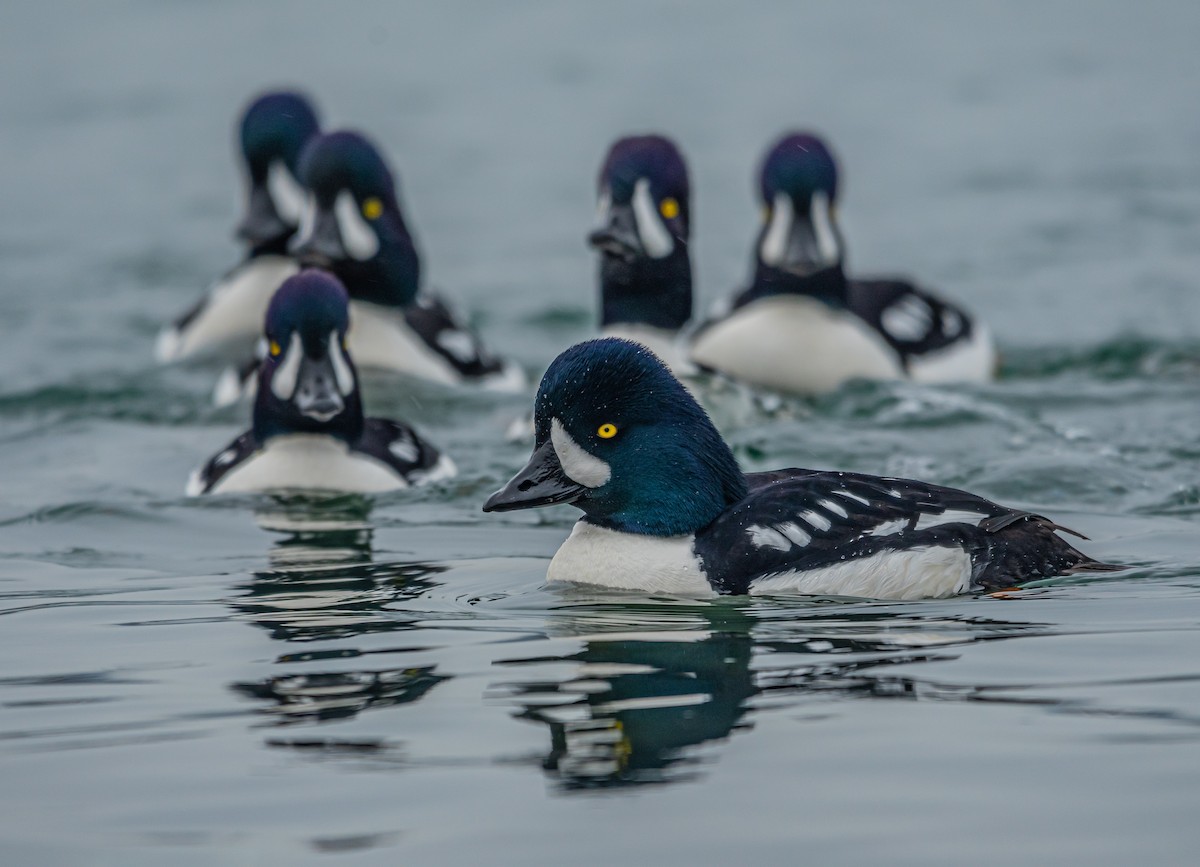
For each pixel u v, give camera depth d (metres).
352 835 6.31
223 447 15.09
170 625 9.30
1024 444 14.51
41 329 21.41
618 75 35.91
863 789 6.62
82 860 6.17
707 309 22.45
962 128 32.09
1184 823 6.26
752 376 17.22
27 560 11.14
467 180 29.31
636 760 6.97
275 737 7.34
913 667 8.16
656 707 7.62
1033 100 34.28
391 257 17.50
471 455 14.71
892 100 34.03
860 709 7.53
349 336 17.42
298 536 11.75
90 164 30.89
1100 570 10.15
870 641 8.65
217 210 28.19
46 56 38.25
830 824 6.31
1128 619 9.03
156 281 24.20
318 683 8.10
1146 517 11.98
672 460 10.04
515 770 6.88
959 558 9.71
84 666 8.50
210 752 7.18
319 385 12.95
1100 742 7.05
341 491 13.02
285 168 19.77
